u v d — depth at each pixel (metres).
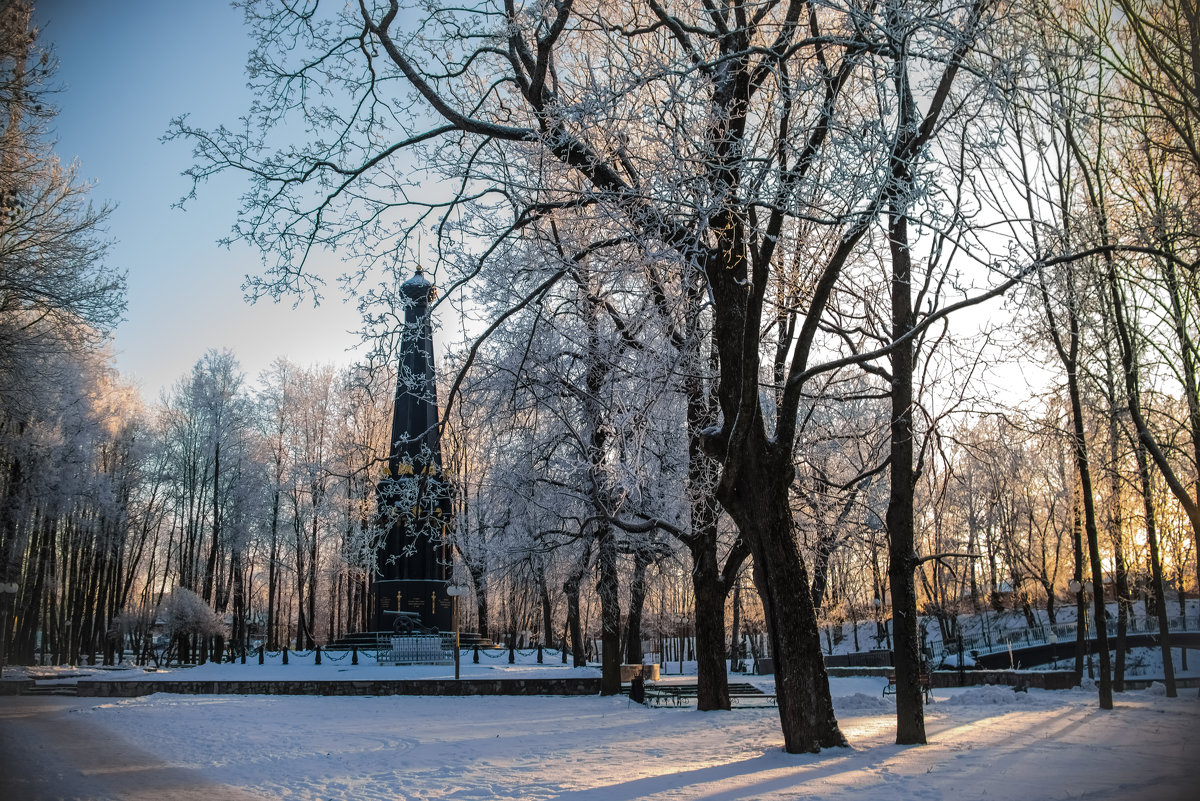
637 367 14.55
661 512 19.28
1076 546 23.91
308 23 12.27
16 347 27.66
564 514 23.23
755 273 11.47
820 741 12.30
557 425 20.06
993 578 53.19
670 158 9.90
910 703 13.42
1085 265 13.69
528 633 63.75
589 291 15.79
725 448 12.70
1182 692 22.20
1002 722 16.75
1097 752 12.19
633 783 10.48
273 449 52.66
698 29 11.24
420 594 43.94
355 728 17.64
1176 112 11.51
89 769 12.07
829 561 23.61
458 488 19.05
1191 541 28.86
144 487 51.91
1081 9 13.16
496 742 15.03
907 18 9.38
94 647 47.91
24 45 22.55
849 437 19.17
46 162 26.03
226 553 52.53
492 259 16.52
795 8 10.41
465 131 12.55
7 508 36.62
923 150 9.23
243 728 17.73
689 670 44.53
